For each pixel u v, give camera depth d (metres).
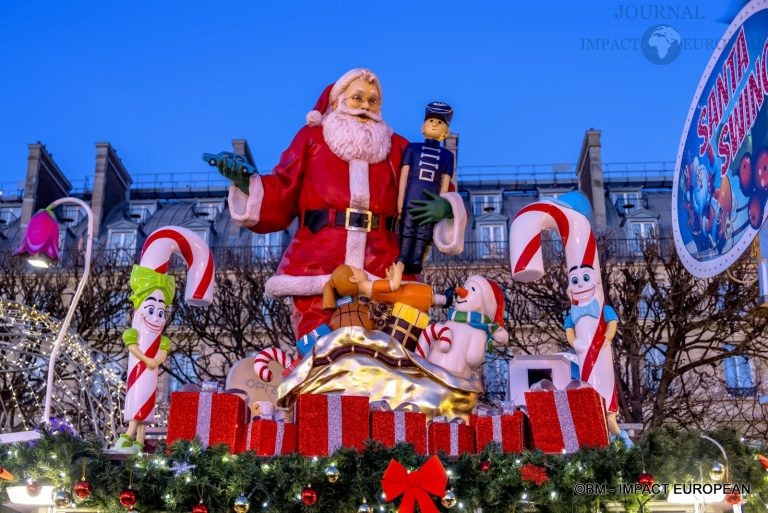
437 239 9.31
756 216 7.57
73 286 23.73
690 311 19.92
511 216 34.50
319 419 7.67
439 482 6.96
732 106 8.13
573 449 7.59
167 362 22.77
